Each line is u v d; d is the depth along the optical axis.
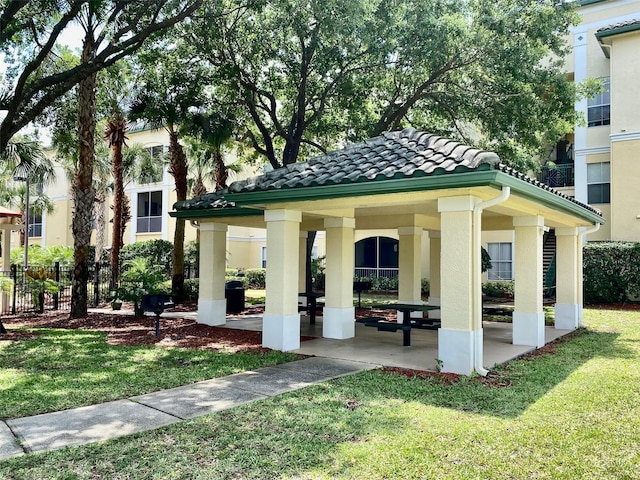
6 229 16.11
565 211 9.88
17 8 10.13
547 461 4.22
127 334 11.20
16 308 16.44
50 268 17.48
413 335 11.14
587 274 17.67
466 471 4.00
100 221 28.17
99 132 22.48
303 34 14.30
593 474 3.98
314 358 8.45
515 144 17.27
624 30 18.12
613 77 18.80
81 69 11.21
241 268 30.39
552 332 11.93
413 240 13.09
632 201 18.27
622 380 7.00
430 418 5.27
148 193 31.53
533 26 14.10
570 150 22.34
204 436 4.69
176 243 18.30
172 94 15.70
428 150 7.84
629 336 11.34
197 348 9.38
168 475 3.87
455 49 14.44
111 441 4.55
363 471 3.97
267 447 4.44
